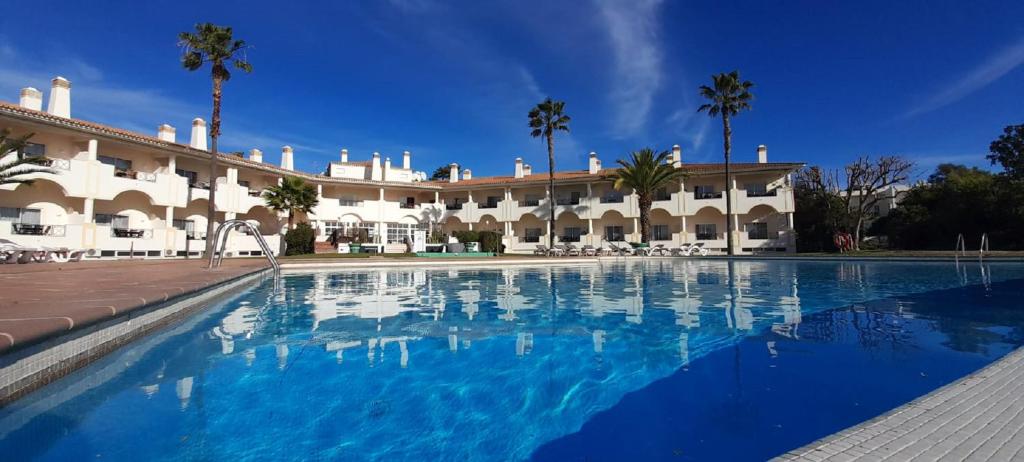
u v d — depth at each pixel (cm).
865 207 4009
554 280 1447
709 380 416
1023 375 338
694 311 810
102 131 2286
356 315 776
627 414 342
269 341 573
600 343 568
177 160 2825
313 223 3616
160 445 287
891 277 1414
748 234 3466
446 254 2795
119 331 490
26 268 1335
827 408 344
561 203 3941
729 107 3125
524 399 376
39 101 2392
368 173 4391
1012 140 3375
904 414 270
